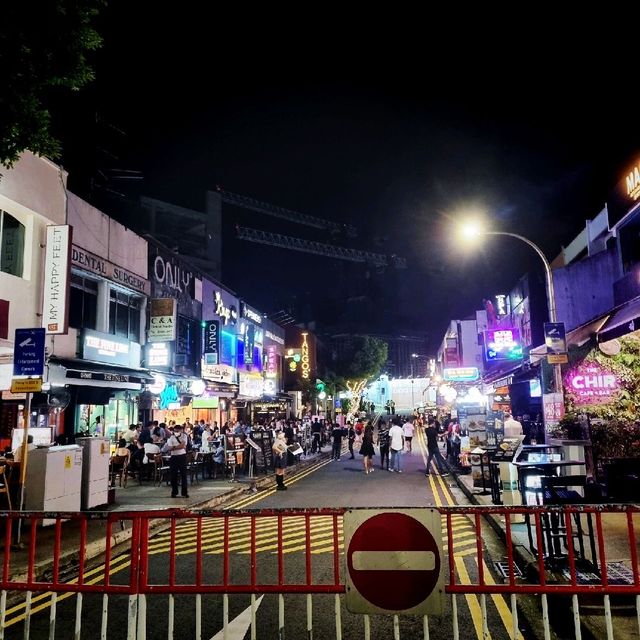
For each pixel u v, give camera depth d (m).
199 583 4.15
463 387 41.19
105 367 16.75
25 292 13.63
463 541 9.12
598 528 3.97
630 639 4.66
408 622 5.55
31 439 12.73
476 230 15.53
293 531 10.16
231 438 19.53
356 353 67.06
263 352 38.50
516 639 3.93
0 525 9.44
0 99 5.69
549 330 13.84
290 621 5.64
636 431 13.00
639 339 13.84
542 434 22.48
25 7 5.50
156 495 14.35
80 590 4.18
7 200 13.23
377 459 26.77
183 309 24.81
